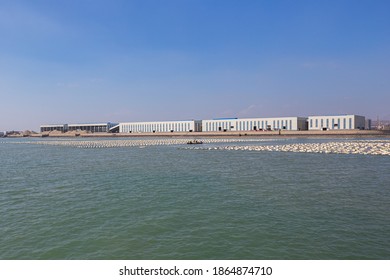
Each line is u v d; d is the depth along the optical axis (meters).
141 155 54.66
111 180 26.48
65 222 14.52
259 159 43.41
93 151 67.81
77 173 31.52
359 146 61.94
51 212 16.27
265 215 15.16
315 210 16.02
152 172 31.17
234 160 42.66
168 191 21.30
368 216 14.86
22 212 16.34
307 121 166.25
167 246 11.53
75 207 17.25
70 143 110.00
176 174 29.56
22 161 46.88
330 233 12.58
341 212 15.59
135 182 25.27
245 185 23.31
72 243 11.94
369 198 18.67
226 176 27.89
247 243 11.68
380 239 11.90
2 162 45.47
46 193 21.31
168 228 13.47
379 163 36.44
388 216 14.84
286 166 34.94
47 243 11.97
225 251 11.02
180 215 15.36
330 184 23.50
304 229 13.09
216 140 119.94
